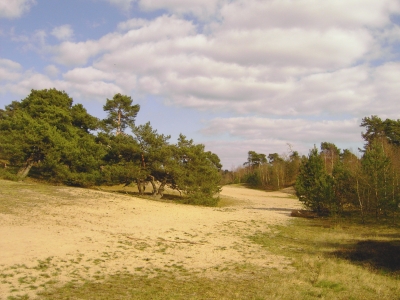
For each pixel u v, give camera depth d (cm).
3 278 921
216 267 1170
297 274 1087
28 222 1647
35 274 976
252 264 1219
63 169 3244
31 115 3816
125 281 974
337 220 2438
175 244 1507
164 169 3428
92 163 3425
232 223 2223
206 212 2727
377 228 2116
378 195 2355
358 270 1138
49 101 4066
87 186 3519
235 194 5628
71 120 4009
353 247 1525
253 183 8544
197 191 3412
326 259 1291
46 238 1385
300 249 1497
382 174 2392
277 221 2417
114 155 3575
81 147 3534
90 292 861
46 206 2114
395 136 5391
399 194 2309
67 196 2581
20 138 3203
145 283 962
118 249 1341
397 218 2412
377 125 5778
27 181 3266
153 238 1598
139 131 3484
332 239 1734
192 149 3591
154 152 3369
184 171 3425
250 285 961
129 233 1659
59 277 970
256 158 11056
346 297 863
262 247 1527
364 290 931
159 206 2784
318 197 2644
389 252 1407
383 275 1103
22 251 1179
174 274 1072
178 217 2317
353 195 2523
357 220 2423
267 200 4619
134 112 5259
